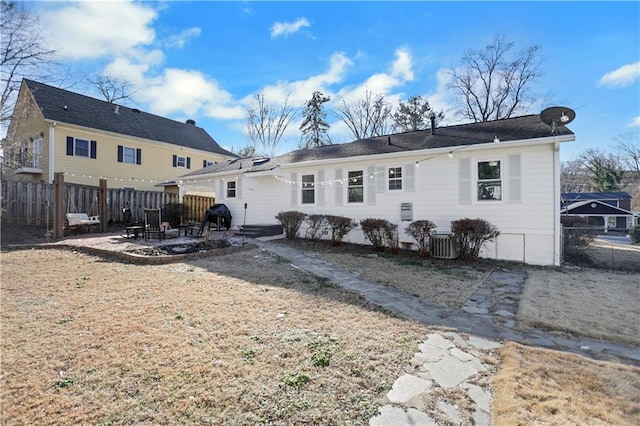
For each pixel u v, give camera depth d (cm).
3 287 554
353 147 1341
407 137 1283
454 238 918
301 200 1311
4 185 1161
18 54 1333
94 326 395
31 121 1711
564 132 863
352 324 425
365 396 271
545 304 530
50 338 361
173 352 333
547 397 267
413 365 324
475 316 475
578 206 2722
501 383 288
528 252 891
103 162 1767
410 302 530
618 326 436
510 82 2469
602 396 270
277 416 243
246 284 602
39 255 831
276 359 325
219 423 234
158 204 1628
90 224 1240
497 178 935
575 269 827
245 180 1479
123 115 2008
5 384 274
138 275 650
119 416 238
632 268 840
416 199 1057
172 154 2114
